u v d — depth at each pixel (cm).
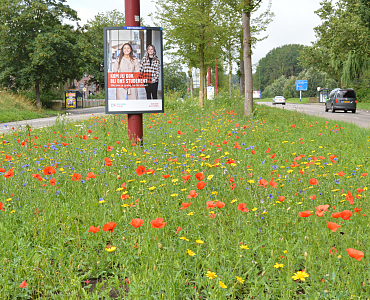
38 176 431
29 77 3784
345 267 255
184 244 289
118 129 1112
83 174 527
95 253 292
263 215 342
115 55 870
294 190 424
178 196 423
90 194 438
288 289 221
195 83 4003
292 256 254
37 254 277
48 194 433
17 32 3784
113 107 875
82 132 1039
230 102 2595
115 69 872
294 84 12719
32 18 3881
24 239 323
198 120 1406
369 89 5372
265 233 315
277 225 324
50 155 674
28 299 247
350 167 618
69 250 310
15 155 649
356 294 221
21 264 275
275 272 253
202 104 2377
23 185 450
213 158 609
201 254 282
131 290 222
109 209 387
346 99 3038
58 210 388
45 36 3734
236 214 354
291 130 1216
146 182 457
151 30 874
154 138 946
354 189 444
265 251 283
